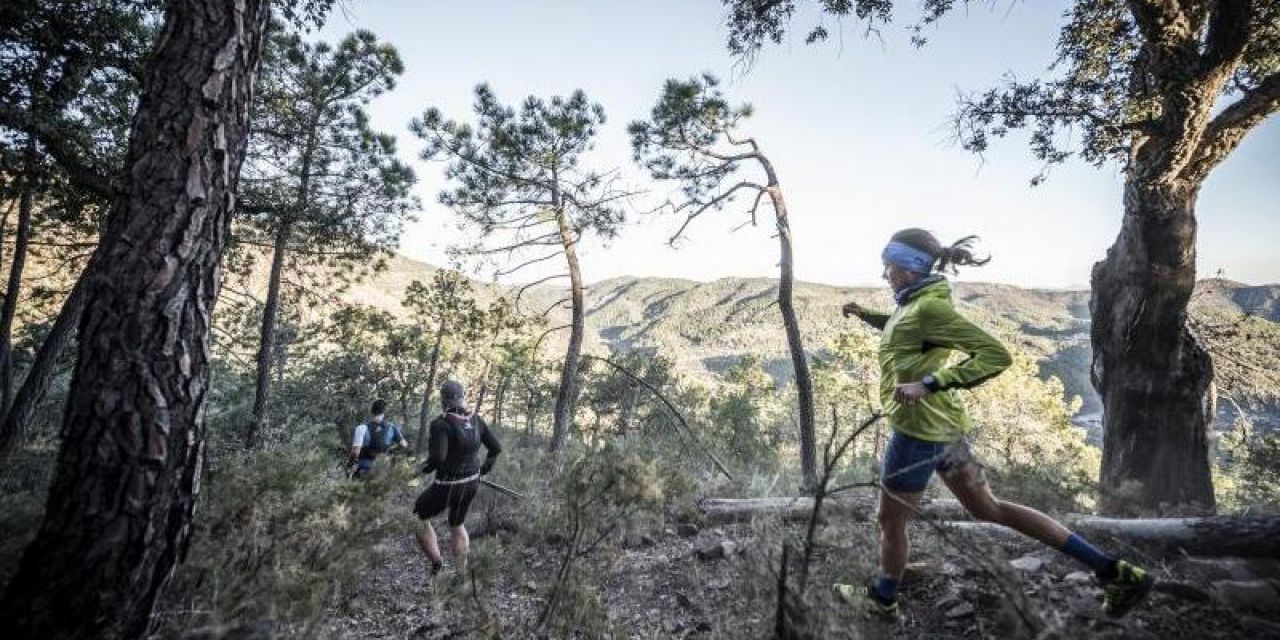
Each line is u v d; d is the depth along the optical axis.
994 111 7.26
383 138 12.71
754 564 2.23
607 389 27.84
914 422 2.28
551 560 4.01
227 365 19.11
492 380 34.16
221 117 2.35
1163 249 6.39
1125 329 6.75
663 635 2.73
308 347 26.20
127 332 2.05
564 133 12.96
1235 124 5.92
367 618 3.14
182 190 2.21
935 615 2.45
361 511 2.96
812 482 5.43
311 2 8.02
